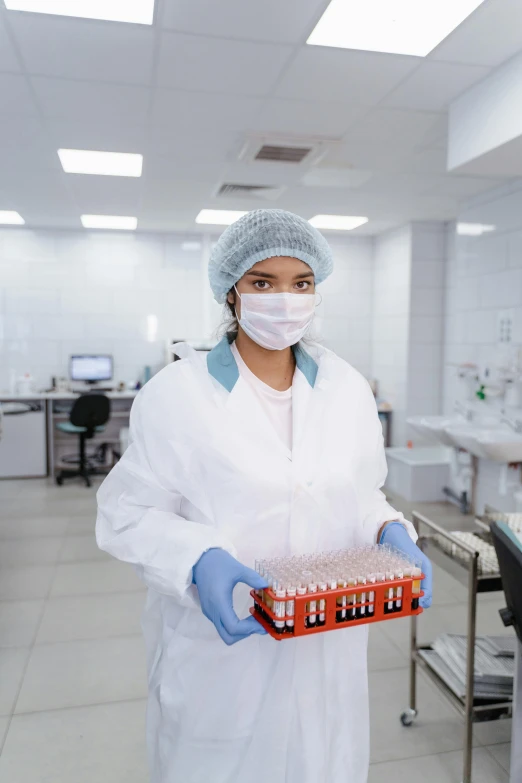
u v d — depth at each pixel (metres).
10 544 3.81
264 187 4.25
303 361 1.18
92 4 2.02
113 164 3.72
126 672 2.36
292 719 1.09
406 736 2.01
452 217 5.32
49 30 2.17
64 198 4.55
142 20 2.11
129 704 2.16
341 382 1.18
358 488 1.16
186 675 1.08
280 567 0.97
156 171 3.86
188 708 1.08
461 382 4.71
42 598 3.02
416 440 5.66
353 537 1.16
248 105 2.83
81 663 2.42
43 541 3.88
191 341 6.10
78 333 5.98
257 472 1.04
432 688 2.28
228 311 1.25
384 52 2.36
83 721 2.06
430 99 2.81
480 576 1.72
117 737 1.98
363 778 1.18
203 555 0.94
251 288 1.09
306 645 1.08
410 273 5.55
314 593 0.90
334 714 1.14
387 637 2.65
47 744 1.94
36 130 3.12
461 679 1.86
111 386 6.06
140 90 2.66
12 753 1.90
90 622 2.77
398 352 5.84
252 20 2.11
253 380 1.13
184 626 1.08
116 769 1.84
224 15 2.08
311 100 2.79
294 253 1.08
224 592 0.89
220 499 1.04
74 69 2.46
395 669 2.40
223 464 1.03
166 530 0.99
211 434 1.04
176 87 2.63
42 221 5.46
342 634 1.13
